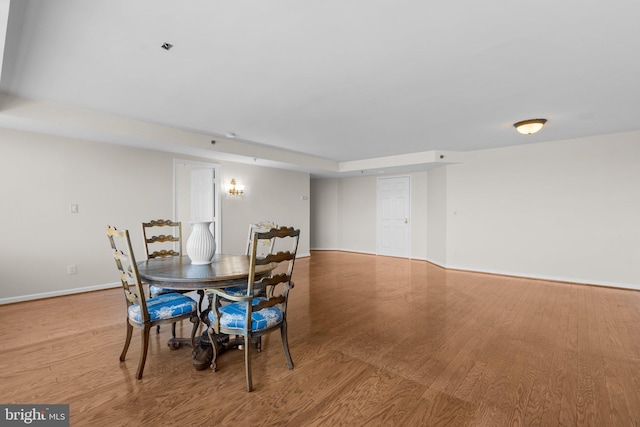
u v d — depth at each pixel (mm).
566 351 2451
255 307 1973
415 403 1785
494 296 4062
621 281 4453
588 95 3055
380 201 7926
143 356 2035
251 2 1690
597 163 4621
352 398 1835
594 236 4652
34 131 3678
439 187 6414
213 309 2092
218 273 2197
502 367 2199
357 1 1682
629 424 1603
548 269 5004
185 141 4449
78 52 2248
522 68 2484
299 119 3867
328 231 8922
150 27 1938
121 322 3043
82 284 4113
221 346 2381
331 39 2074
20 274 3654
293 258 2211
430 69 2510
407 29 1955
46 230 3826
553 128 4246
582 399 1821
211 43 2129
